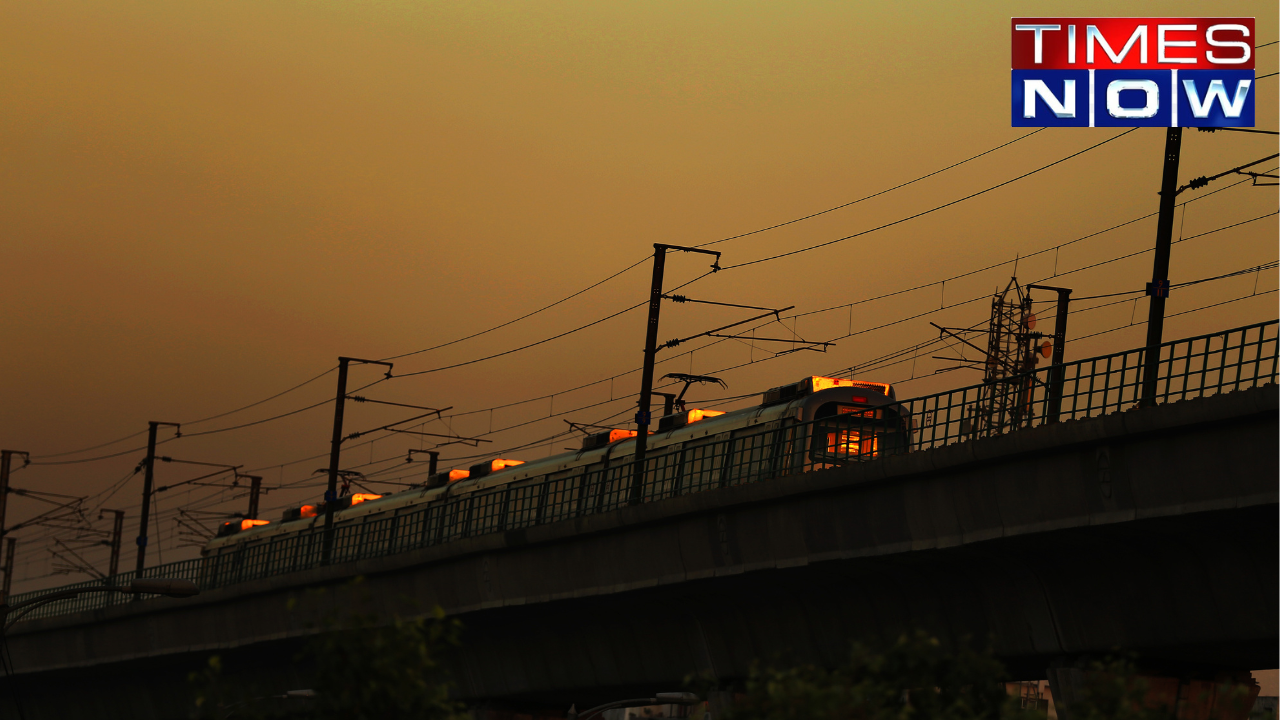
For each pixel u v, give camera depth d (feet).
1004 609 181.16
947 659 89.92
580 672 259.80
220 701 88.02
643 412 254.06
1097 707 87.81
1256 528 147.13
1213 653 164.76
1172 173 173.37
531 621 264.31
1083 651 172.04
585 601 238.89
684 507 212.43
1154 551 160.76
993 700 89.51
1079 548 166.61
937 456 173.17
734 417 248.32
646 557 223.51
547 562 244.42
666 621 237.04
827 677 85.25
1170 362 147.95
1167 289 172.65
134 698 401.49
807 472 192.65
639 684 248.32
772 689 83.05
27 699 454.81
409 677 82.84
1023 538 166.30
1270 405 134.31
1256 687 180.14
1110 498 154.61
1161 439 148.87
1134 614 164.66
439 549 265.54
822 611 208.95
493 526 272.10
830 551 191.72
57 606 411.13
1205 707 173.47
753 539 203.72
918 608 193.26
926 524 177.99
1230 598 153.48
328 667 82.74
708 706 226.58
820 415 229.66
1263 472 138.31
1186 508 146.61
